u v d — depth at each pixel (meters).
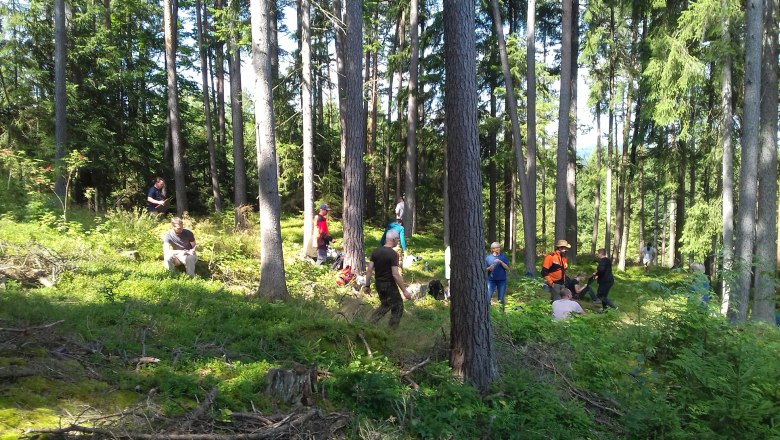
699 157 18.08
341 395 4.86
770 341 7.17
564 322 7.51
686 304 6.88
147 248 11.15
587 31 20.91
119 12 23.16
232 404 4.19
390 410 4.79
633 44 21.52
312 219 14.52
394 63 22.48
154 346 5.32
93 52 20.59
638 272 23.44
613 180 29.83
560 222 16.30
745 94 11.65
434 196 25.64
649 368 6.57
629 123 24.95
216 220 19.48
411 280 13.31
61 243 9.63
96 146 19.89
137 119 23.55
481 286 5.60
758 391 5.60
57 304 6.04
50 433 3.23
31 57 19.34
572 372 6.43
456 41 5.52
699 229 16.83
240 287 9.47
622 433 5.43
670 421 5.22
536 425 5.04
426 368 5.74
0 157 12.90
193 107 31.36
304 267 12.21
